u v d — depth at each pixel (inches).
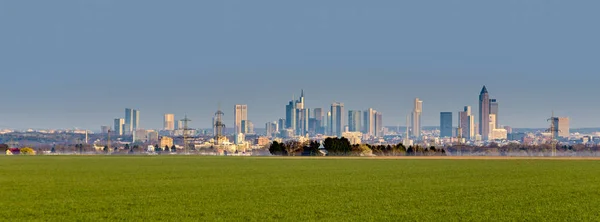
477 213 2134.6
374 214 2106.3
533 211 2187.5
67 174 4281.5
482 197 2635.3
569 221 1963.6
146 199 2539.4
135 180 3654.0
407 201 2481.5
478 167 5403.5
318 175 4200.3
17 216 2039.9
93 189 3016.7
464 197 2635.3
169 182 3491.6
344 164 6195.9
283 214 2100.1
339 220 1978.3
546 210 2212.1
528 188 3097.9
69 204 2359.7
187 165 5880.9
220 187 3139.8
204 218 2015.3
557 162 6628.9
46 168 5162.4
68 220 1964.8
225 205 2338.8
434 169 5068.9
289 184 3341.5
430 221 1968.5
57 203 2390.5
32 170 4825.3
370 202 2443.4
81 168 5187.0
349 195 2719.0
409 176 4087.1
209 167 5433.1
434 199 2561.5
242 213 2123.5
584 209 2235.5
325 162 6781.5
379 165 5910.4
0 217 2018.9
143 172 4554.6
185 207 2281.0
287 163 6461.6
